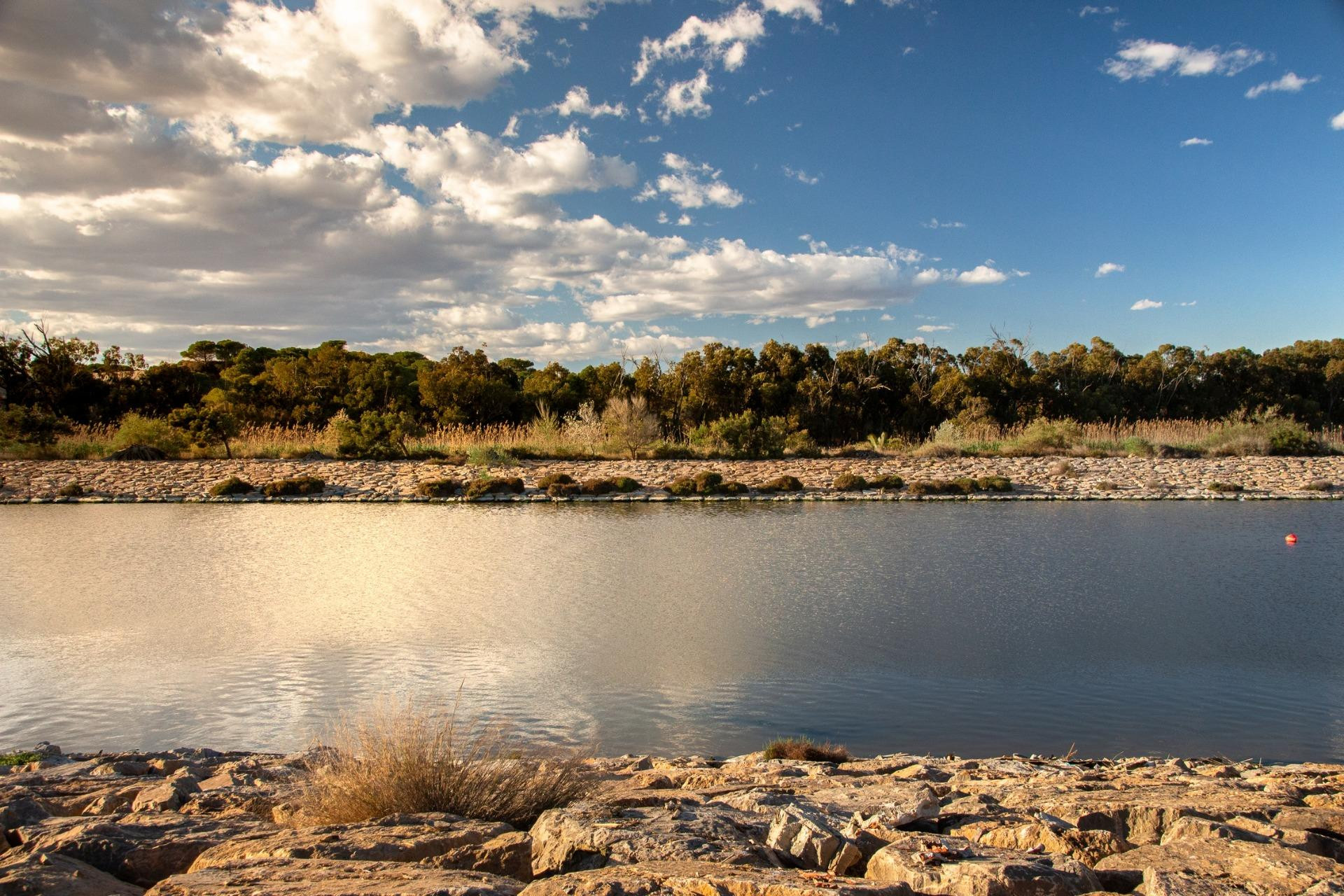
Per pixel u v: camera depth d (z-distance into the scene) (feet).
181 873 10.62
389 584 42.96
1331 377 182.29
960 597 39.78
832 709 25.61
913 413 161.17
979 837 11.73
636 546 54.90
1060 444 119.65
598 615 36.70
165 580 44.27
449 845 11.08
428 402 147.64
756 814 12.73
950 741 23.35
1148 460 107.96
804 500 81.66
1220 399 181.98
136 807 14.26
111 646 31.96
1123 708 25.57
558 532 61.41
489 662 30.01
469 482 88.84
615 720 24.71
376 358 188.34
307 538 58.39
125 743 23.15
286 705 25.88
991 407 157.58
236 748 22.68
